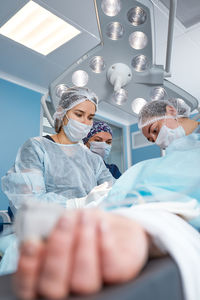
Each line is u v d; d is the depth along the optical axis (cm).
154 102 109
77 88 148
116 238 25
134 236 27
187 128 101
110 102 148
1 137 329
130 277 24
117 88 129
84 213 25
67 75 139
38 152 129
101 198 76
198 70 332
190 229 37
